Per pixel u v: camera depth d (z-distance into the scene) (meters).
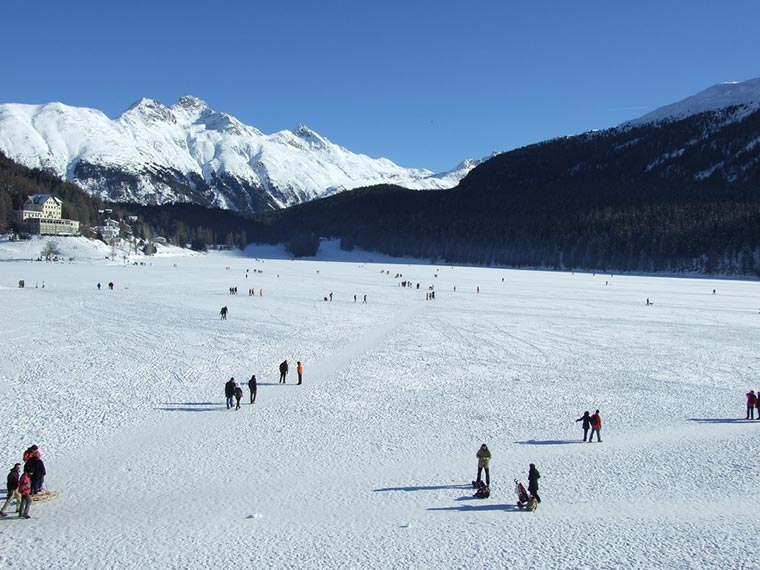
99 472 24.34
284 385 39.47
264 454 26.83
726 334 63.06
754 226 187.00
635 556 18.36
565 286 131.12
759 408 33.16
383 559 17.98
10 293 88.69
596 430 29.25
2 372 40.53
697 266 188.12
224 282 119.38
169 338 54.72
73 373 40.88
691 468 25.81
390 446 28.19
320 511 21.17
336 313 75.06
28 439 27.83
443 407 34.91
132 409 33.19
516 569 17.56
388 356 49.12
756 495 22.97
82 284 106.31
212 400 35.50
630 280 157.38
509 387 39.88
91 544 18.50
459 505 21.86
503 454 27.41
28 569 17.02
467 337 58.97
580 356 50.56
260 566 17.47
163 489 22.81
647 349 54.09
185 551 18.20
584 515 21.19
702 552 18.62
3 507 20.39
